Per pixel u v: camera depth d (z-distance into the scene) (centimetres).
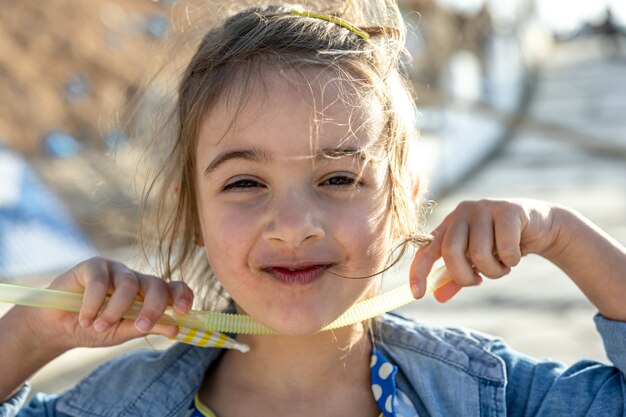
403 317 177
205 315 146
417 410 157
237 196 139
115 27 535
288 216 133
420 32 891
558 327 464
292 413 151
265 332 145
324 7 177
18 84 559
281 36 146
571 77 1577
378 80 148
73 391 164
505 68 1352
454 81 1027
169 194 167
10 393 156
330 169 137
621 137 1127
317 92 139
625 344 151
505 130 1247
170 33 193
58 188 538
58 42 555
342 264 138
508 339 449
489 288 556
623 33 1902
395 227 150
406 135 158
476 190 932
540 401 158
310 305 136
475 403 157
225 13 180
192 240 164
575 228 154
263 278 138
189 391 159
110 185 270
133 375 164
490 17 1254
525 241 151
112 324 139
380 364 156
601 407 151
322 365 152
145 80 213
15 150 554
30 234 525
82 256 505
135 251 194
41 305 141
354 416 152
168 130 173
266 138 136
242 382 156
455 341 166
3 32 547
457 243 146
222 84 144
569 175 954
